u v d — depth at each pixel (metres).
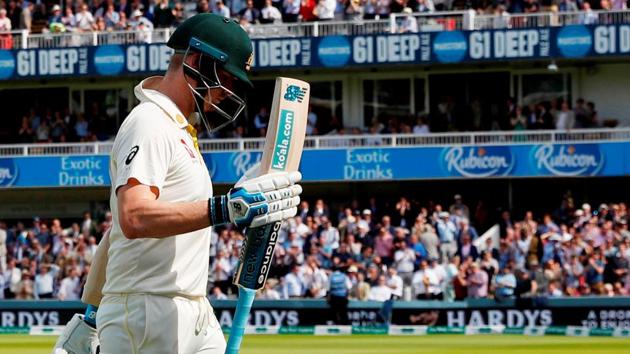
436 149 26.70
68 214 29.38
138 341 4.26
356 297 21.25
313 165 27.27
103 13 29.12
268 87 29.28
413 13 27.42
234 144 27.47
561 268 20.98
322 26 27.88
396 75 29.14
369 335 20.61
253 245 4.24
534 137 26.34
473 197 27.48
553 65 26.73
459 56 26.95
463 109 27.98
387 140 27.12
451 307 20.86
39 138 29.61
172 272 4.27
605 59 27.47
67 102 30.30
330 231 22.78
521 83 28.48
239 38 4.35
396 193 27.95
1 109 30.64
